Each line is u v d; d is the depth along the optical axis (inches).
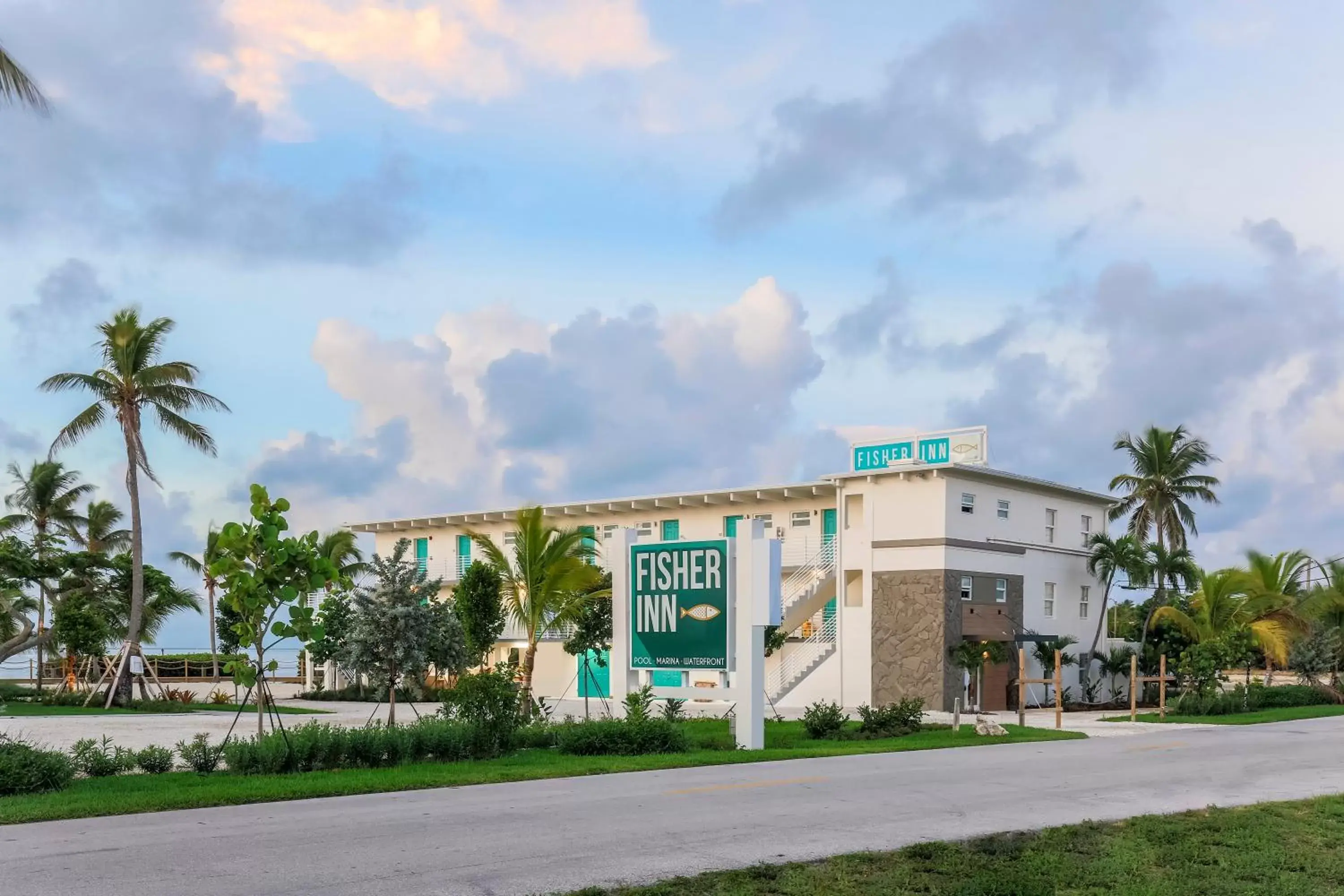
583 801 546.9
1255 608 1759.4
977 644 1504.7
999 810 530.6
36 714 1359.5
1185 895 358.3
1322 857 422.6
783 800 557.0
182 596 1959.9
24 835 441.4
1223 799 581.0
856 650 1598.2
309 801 544.4
